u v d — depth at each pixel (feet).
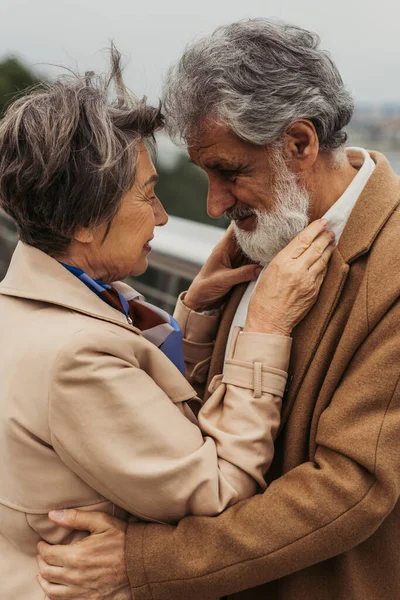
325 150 4.67
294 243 4.70
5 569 4.43
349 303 4.57
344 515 4.13
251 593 4.91
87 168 4.17
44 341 4.11
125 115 4.36
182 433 4.30
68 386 4.01
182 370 5.33
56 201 4.25
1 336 4.36
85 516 4.28
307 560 4.24
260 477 4.46
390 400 4.12
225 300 6.03
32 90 4.49
